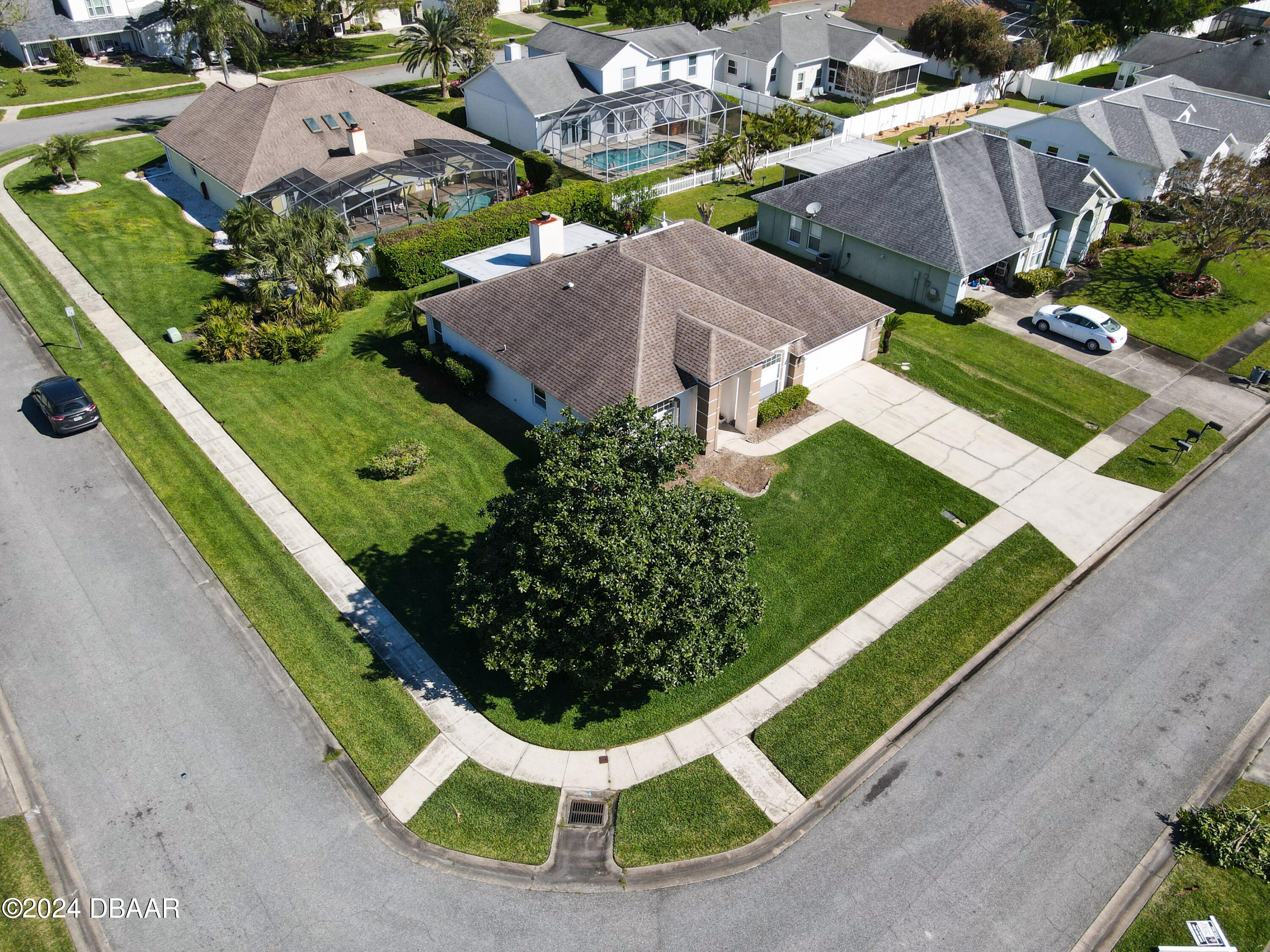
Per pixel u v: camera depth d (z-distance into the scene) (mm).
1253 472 29266
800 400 31547
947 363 34719
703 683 21625
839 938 16484
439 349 33000
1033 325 37438
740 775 19484
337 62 73938
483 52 64812
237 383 32375
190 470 28156
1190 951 16172
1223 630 23312
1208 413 32188
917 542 26031
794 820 18594
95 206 45594
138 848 17781
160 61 71938
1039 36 71750
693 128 57031
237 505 26750
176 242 42438
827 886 17359
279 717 20547
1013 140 51719
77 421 29172
